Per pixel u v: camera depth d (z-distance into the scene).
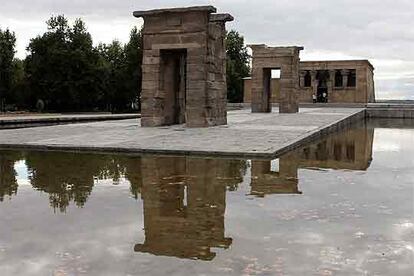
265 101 43.75
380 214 7.46
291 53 41.50
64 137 18.78
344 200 8.48
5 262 5.42
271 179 10.65
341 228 6.68
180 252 5.72
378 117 49.09
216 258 5.50
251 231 6.57
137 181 10.41
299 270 5.12
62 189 9.63
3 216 7.48
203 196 8.88
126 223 7.05
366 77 61.28
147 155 14.62
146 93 25.09
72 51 62.38
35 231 6.64
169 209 7.89
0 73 66.94
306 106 58.84
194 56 24.00
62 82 62.09
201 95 23.97
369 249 5.80
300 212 7.61
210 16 24.66
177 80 26.88
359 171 12.07
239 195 8.94
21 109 68.19
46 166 12.60
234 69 77.38
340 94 62.66
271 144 15.73
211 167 12.23
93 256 5.60
